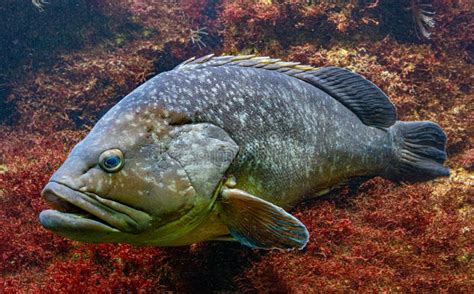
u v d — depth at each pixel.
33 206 1.42
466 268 1.18
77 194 0.94
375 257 1.21
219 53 2.31
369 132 1.40
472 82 2.05
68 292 1.11
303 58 2.07
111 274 1.15
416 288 1.13
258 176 1.14
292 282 1.15
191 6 2.90
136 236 1.00
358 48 2.09
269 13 2.14
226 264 1.21
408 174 1.49
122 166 0.97
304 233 1.03
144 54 2.60
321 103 1.30
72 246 1.28
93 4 2.80
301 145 1.23
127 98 1.05
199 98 1.08
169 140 1.02
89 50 2.74
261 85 1.18
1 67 2.76
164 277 1.18
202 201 1.02
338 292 1.12
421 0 2.19
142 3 2.86
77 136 2.14
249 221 1.06
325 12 2.15
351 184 1.45
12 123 2.69
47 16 2.77
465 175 1.61
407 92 1.95
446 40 2.20
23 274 1.24
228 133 1.09
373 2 2.18
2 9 2.66
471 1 2.27
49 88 2.57
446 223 1.27
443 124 1.83
